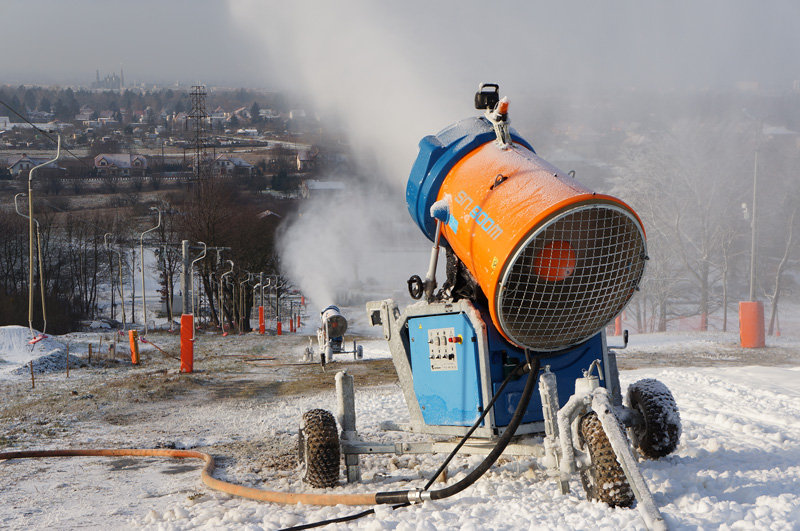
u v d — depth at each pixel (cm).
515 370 627
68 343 3669
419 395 695
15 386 2109
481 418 617
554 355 648
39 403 1645
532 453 611
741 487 541
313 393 1723
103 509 680
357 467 708
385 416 1215
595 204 580
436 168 721
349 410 714
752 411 1015
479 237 624
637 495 461
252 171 12862
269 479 766
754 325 2517
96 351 3422
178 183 15438
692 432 861
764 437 815
